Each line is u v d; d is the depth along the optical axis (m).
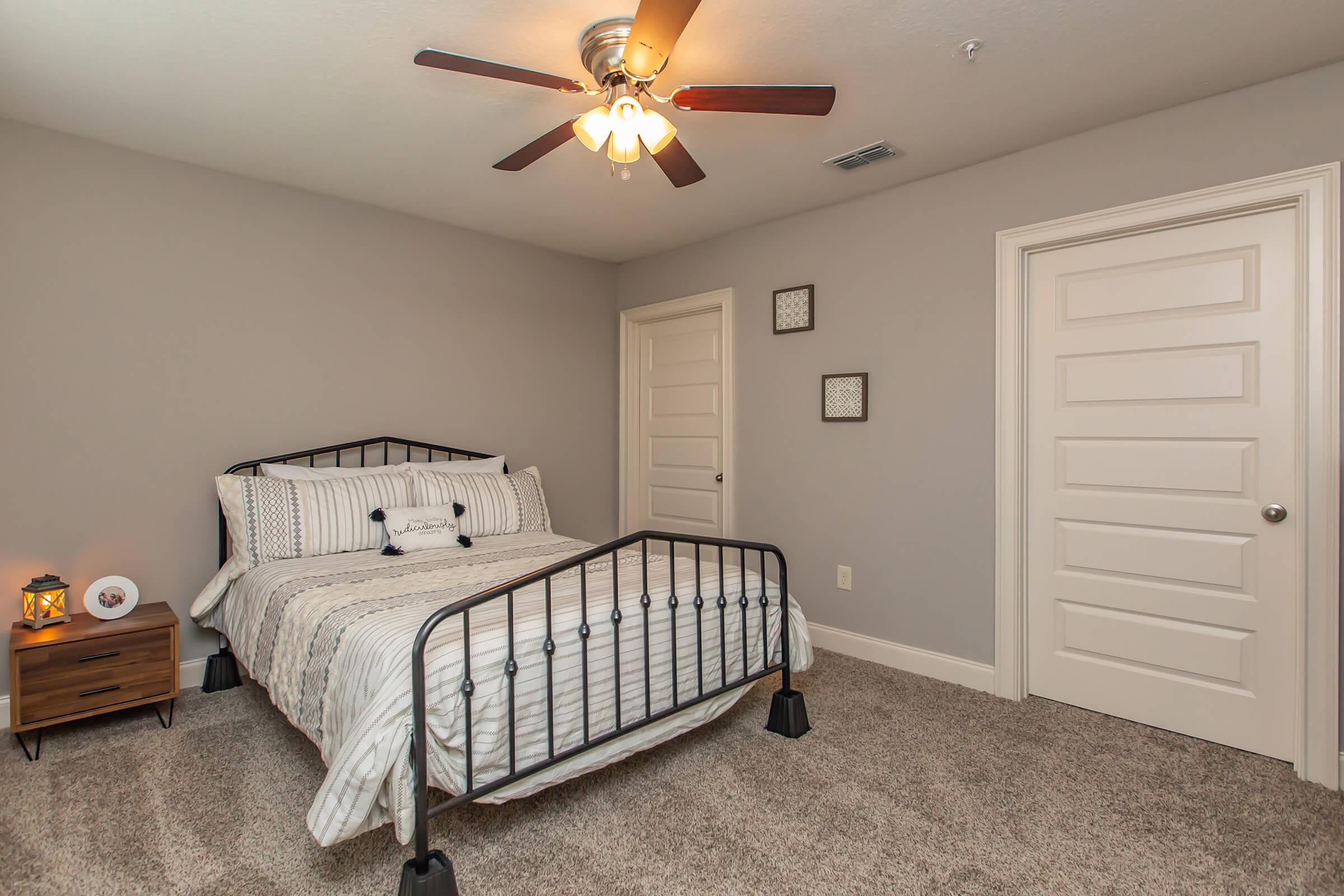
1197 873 1.64
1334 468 2.04
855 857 1.69
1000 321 2.73
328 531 2.79
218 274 2.90
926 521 2.97
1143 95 2.24
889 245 3.08
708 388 3.97
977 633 2.83
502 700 1.67
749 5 1.76
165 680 2.44
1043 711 2.60
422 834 1.46
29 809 1.88
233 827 1.80
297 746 2.27
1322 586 2.07
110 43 1.93
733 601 2.31
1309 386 2.09
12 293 2.45
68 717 2.26
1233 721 2.30
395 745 1.47
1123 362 2.52
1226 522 2.31
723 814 1.88
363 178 2.97
